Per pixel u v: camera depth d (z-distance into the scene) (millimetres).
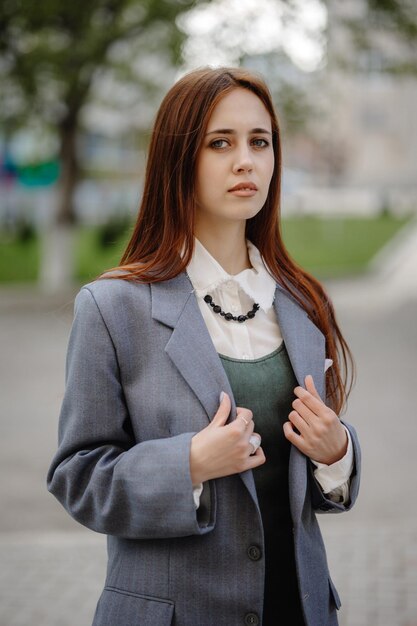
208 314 1645
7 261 20984
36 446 6164
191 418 1517
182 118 1595
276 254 1834
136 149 15383
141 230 1704
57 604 3623
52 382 8508
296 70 12211
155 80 15547
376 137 51438
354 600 3607
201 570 1525
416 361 9383
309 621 1541
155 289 1609
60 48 13508
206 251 1679
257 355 1660
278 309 1726
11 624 3418
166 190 1630
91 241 24734
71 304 1973
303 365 1651
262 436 1603
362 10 11812
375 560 4059
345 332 11398
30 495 5129
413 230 29812
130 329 1570
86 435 1544
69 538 4473
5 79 14148
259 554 1526
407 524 4570
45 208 28797
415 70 12109
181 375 1542
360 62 12352
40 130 16375
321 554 1636
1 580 3887
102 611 1568
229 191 1597
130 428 1637
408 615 3443
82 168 15844
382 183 51750
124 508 1487
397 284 16781
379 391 7906
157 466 1443
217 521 1531
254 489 1524
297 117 13289
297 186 42594
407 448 6043
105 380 1545
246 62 10969
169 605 1516
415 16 11641
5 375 8859
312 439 1556
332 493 1664
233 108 1587
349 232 29125
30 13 12391
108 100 16297
